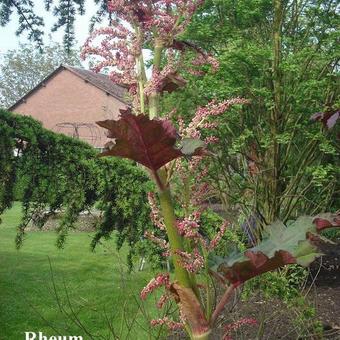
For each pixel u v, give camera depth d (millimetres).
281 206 5492
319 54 4957
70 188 3959
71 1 5598
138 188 3863
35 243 8375
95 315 4348
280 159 5340
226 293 1464
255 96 5043
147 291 1442
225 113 4832
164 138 1242
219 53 5180
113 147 1268
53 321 4430
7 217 11570
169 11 1514
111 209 3961
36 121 3938
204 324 1438
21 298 5195
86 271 6289
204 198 1585
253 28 5406
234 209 5750
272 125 5152
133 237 3855
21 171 3895
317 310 4258
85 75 27828
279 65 4828
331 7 5191
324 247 6324
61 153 3945
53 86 28406
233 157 5727
